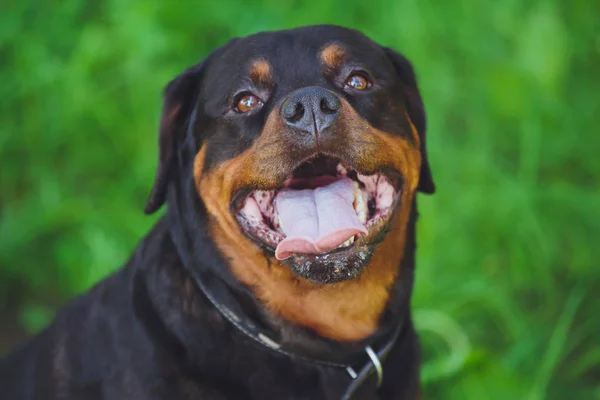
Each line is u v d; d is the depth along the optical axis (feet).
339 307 13.28
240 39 14.08
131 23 24.53
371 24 25.57
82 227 24.07
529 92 24.29
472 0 25.11
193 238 13.57
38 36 26.45
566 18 26.18
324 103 12.37
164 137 14.28
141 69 24.53
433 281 21.52
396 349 13.94
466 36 24.90
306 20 25.29
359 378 13.26
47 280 24.47
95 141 25.55
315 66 13.58
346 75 13.65
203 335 13.03
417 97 14.87
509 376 18.61
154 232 14.35
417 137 14.69
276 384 13.06
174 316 13.12
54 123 25.35
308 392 13.19
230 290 13.24
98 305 14.10
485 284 21.26
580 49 26.17
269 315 13.19
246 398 12.91
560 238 23.13
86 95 25.04
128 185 24.64
